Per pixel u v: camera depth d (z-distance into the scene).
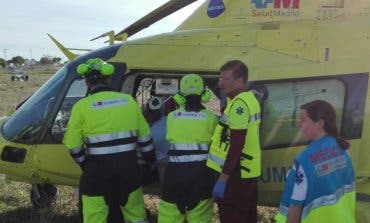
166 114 5.00
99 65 4.10
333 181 3.01
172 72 4.95
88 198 4.07
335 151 3.04
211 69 4.82
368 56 4.48
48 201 6.07
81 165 4.15
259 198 4.82
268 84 4.67
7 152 5.43
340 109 4.51
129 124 4.07
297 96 4.61
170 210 4.12
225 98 4.61
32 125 5.33
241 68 3.86
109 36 5.77
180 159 4.07
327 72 4.54
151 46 5.07
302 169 3.00
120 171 4.03
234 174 3.93
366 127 4.46
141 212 4.25
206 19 5.30
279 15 4.86
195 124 4.07
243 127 3.77
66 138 4.11
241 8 5.05
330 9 4.71
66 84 5.24
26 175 5.41
